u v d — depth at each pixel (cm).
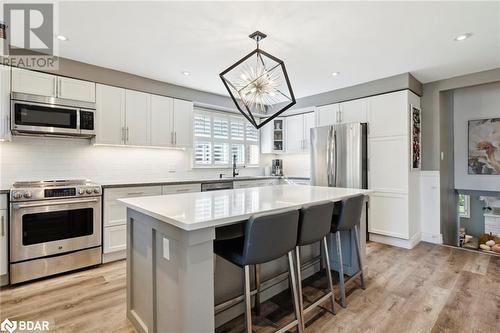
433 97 391
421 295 229
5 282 245
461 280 259
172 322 142
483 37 255
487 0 197
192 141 417
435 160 389
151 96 371
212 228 137
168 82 387
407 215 355
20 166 296
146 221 166
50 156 314
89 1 196
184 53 289
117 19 220
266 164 576
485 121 439
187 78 369
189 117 414
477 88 447
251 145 549
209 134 474
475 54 295
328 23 229
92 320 192
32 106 275
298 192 251
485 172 440
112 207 306
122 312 203
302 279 259
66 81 300
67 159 326
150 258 161
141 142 361
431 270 284
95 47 273
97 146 348
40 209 258
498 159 429
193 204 178
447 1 199
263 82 226
